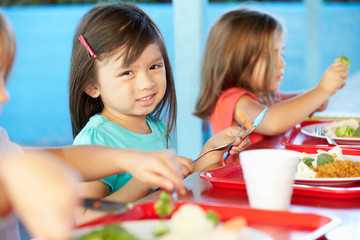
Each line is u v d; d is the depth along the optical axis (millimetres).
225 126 2176
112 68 1438
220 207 731
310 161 1132
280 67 2371
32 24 10016
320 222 683
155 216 731
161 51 1603
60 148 1015
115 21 1438
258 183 764
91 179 958
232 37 2287
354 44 11062
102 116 1523
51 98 9195
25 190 395
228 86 2326
